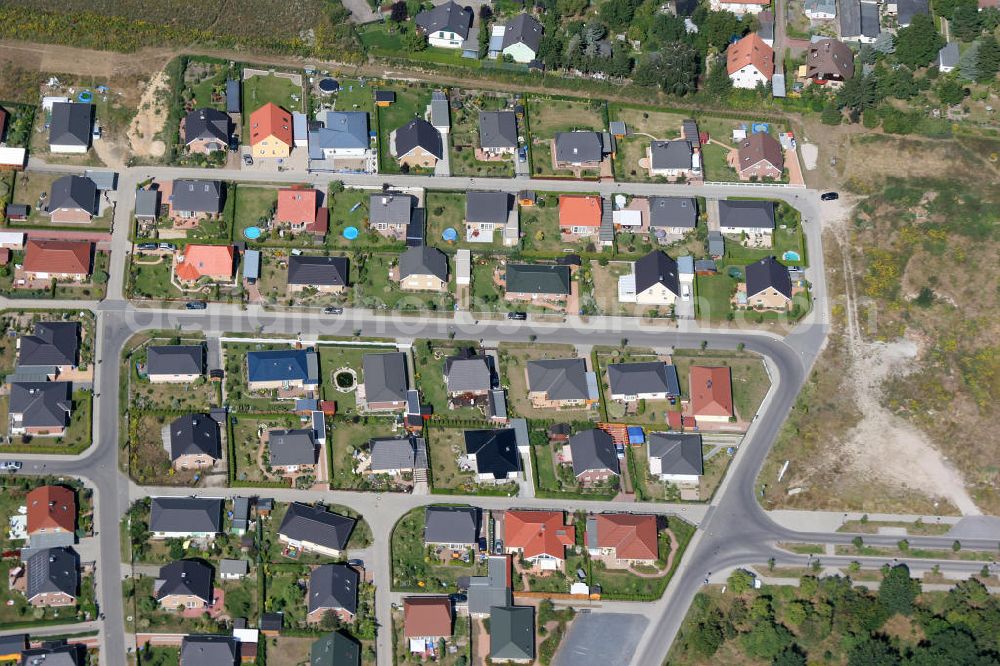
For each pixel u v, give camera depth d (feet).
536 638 633.20
